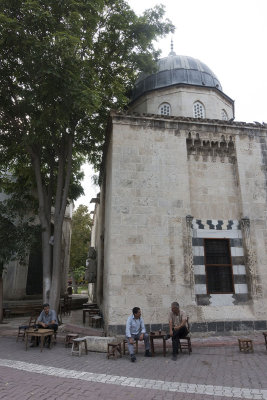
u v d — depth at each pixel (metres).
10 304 17.72
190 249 11.77
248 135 13.73
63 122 12.10
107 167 15.66
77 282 44.91
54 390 5.63
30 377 6.43
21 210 17.11
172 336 8.55
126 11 14.73
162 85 17.56
